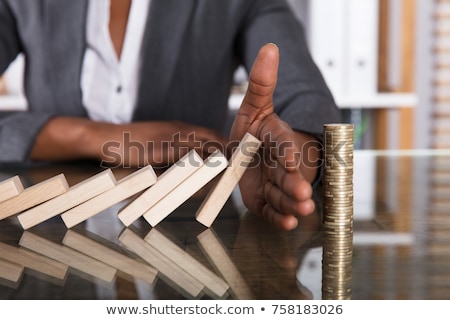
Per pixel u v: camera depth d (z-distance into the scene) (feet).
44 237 1.41
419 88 6.88
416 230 1.45
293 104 2.39
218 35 3.29
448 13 6.74
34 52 3.37
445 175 2.56
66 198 1.49
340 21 6.08
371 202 1.88
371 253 1.22
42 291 0.99
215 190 1.49
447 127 6.84
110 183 1.49
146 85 3.27
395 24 6.35
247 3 3.24
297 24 3.16
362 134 6.53
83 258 1.20
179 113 3.35
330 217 1.43
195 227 1.50
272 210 1.42
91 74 3.32
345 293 0.96
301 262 1.15
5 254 1.24
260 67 1.48
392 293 0.97
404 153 3.51
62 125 2.77
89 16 3.27
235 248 1.28
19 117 2.81
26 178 2.33
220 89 3.42
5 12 3.39
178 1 3.24
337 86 6.16
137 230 1.48
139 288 1.00
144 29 3.24
